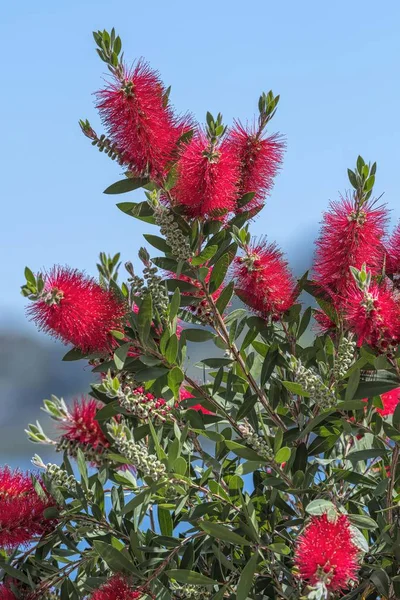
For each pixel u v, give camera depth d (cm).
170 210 190
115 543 186
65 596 191
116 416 203
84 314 174
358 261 189
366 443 200
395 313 166
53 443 200
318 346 197
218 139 183
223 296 192
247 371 195
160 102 186
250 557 183
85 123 188
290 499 195
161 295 190
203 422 196
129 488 200
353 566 153
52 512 190
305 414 193
